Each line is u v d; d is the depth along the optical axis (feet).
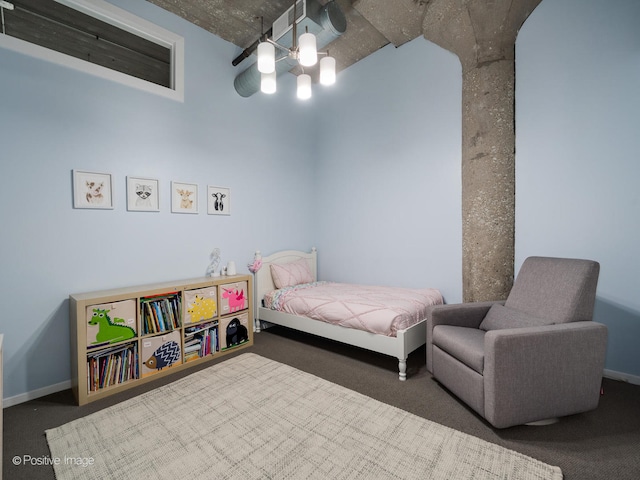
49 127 7.24
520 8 8.03
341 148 13.10
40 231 7.13
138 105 8.71
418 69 10.62
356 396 6.74
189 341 8.60
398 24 9.90
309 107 13.92
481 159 8.64
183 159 9.69
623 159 7.20
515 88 8.66
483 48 8.57
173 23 9.46
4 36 6.70
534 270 7.14
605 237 7.46
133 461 4.84
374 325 7.87
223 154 10.75
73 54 11.51
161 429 5.64
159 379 7.73
